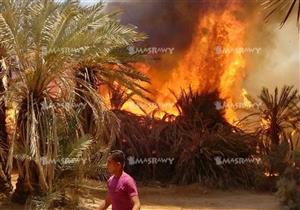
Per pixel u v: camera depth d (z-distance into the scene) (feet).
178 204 43.57
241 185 52.54
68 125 40.27
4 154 41.78
